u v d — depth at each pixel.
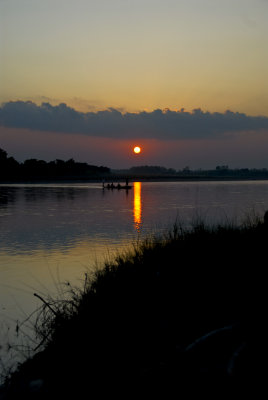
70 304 9.01
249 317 6.61
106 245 23.44
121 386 5.40
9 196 80.44
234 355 5.07
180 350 5.97
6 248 23.16
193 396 4.70
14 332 9.65
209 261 9.70
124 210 47.94
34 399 5.60
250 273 8.67
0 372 7.23
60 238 26.84
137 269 9.87
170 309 7.60
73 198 74.94
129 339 6.71
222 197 73.19
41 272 16.86
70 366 6.18
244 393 4.54
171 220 34.22
